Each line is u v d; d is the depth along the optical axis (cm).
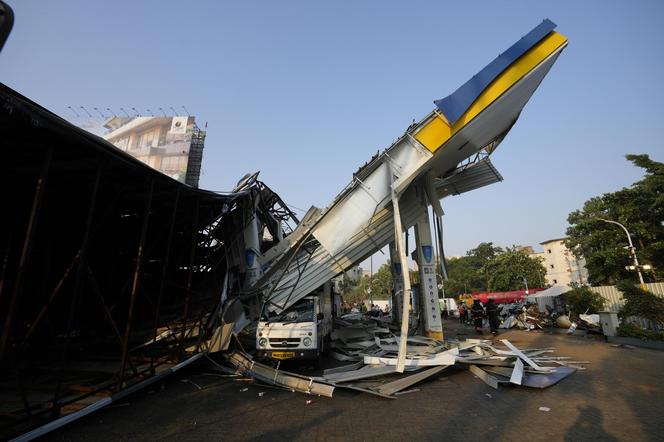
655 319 1416
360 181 1210
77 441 514
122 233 1242
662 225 2675
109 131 3959
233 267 1434
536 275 5478
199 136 4072
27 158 654
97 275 1236
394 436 505
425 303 1471
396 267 1912
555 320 2011
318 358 1007
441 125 1138
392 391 738
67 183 811
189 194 949
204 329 1115
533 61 1041
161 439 515
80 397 632
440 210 1448
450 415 593
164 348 1054
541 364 993
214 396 749
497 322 1912
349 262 1464
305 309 1091
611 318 1507
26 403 539
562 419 557
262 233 1761
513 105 1138
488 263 6006
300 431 534
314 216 1539
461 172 1630
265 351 971
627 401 645
